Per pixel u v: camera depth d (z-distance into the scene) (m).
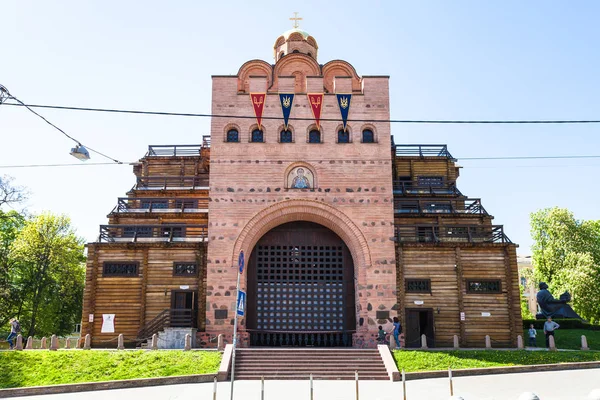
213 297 29.83
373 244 30.67
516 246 32.28
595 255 51.47
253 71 36.97
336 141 31.94
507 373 23.19
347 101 32.28
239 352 25.16
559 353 26.22
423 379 22.09
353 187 31.39
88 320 31.09
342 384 21.41
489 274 32.25
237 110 32.28
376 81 32.97
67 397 18.97
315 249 32.62
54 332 50.25
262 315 31.42
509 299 31.80
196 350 25.67
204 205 42.09
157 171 45.28
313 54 42.25
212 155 31.53
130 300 31.59
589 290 47.38
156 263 32.16
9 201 46.12
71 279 50.66
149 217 40.16
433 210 42.28
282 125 32.12
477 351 26.11
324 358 24.89
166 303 31.58
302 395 18.73
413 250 32.53
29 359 24.11
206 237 37.25
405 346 31.12
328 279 32.31
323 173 31.52
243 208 30.94
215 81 32.59
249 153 31.64
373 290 30.08
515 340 31.03
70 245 50.50
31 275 48.19
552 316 41.25
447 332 31.41
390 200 31.27
